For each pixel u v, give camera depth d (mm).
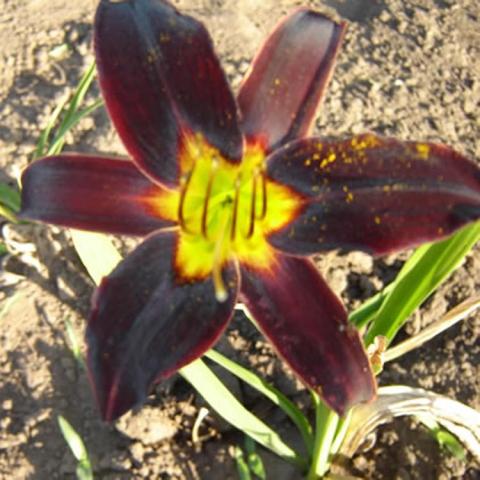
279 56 286
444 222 260
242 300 279
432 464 366
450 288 406
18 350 379
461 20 513
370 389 270
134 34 267
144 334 264
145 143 273
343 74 477
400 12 514
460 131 463
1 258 405
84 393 371
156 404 368
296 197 284
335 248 275
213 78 271
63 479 354
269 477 362
